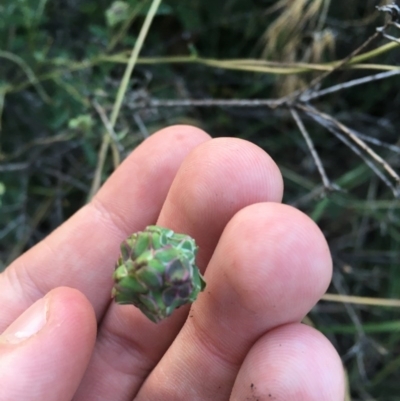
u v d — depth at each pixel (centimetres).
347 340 19
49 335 9
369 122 19
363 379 17
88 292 13
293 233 9
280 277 9
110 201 13
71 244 13
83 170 18
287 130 19
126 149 17
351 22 16
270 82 18
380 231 19
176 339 11
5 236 18
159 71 18
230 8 18
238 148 10
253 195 10
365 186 19
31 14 16
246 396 9
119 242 13
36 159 17
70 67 16
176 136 12
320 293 9
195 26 18
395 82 18
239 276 9
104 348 12
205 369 10
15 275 13
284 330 9
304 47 17
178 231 11
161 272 8
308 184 18
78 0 18
